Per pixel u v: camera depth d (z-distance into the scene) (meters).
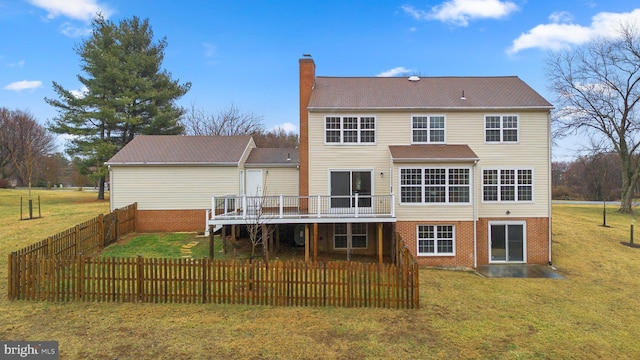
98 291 9.45
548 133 16.94
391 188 15.90
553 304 10.88
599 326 9.22
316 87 19.33
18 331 7.68
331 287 9.56
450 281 13.20
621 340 8.40
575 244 19.44
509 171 16.94
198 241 17.22
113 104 28.09
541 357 7.34
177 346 7.16
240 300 9.54
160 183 19.38
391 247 16.27
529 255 16.73
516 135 16.98
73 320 8.27
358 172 17.02
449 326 8.58
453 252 16.02
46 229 18.45
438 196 15.94
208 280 9.59
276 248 16.86
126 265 9.92
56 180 59.78
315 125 17.00
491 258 16.78
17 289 9.40
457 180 15.95
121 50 29.20
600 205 36.69
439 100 17.61
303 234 17.39
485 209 16.83
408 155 15.84
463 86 19.48
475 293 11.67
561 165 67.69
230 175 19.47
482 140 17.03
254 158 21.75
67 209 25.53
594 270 15.63
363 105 17.03
